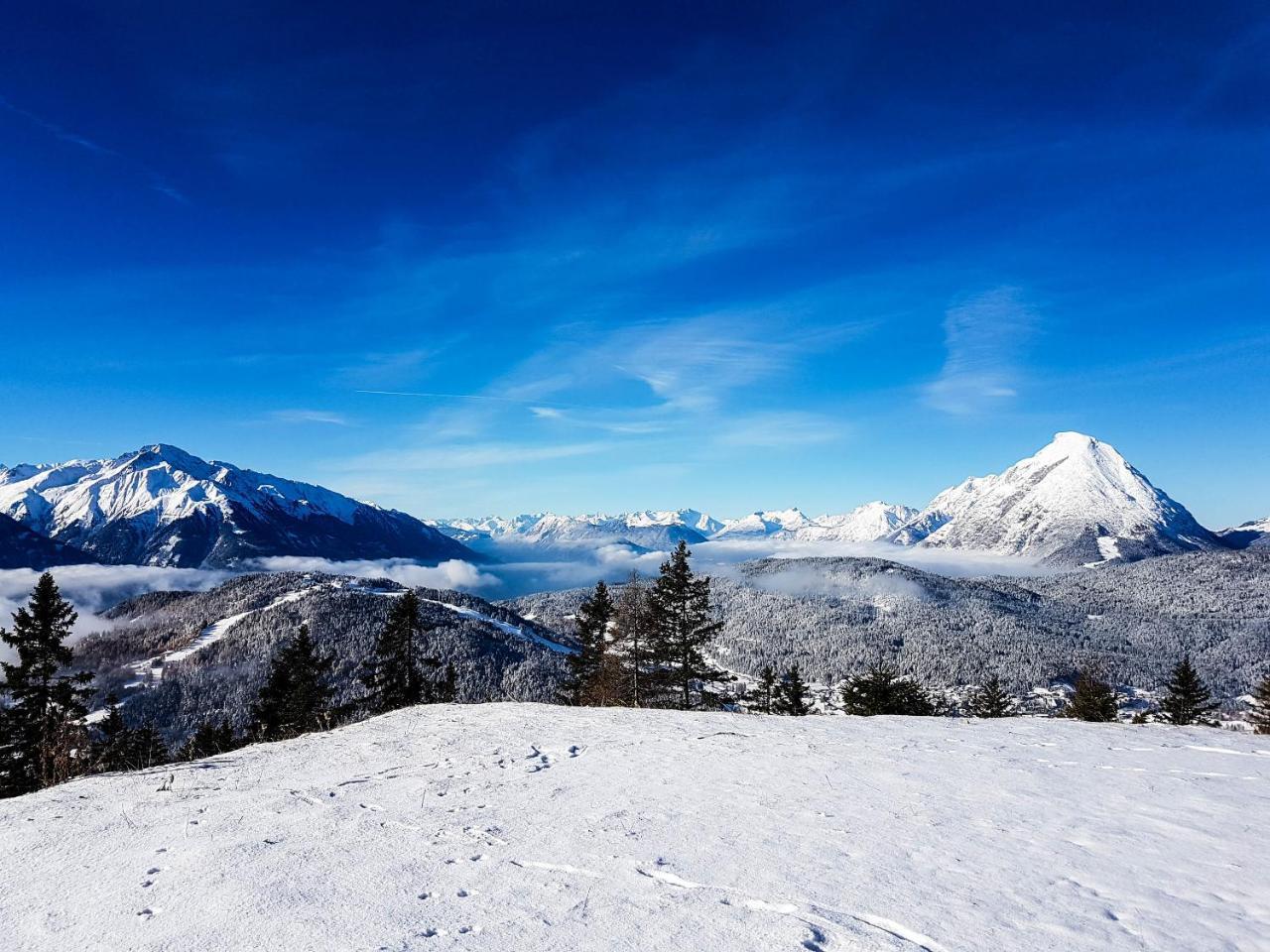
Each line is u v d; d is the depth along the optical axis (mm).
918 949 4129
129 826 7836
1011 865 5754
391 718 18109
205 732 44344
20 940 4793
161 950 4445
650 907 4863
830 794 8359
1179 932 4422
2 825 8195
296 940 4480
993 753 11102
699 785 8984
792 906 4812
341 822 7621
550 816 7605
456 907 4977
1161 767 9938
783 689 43688
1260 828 6891
